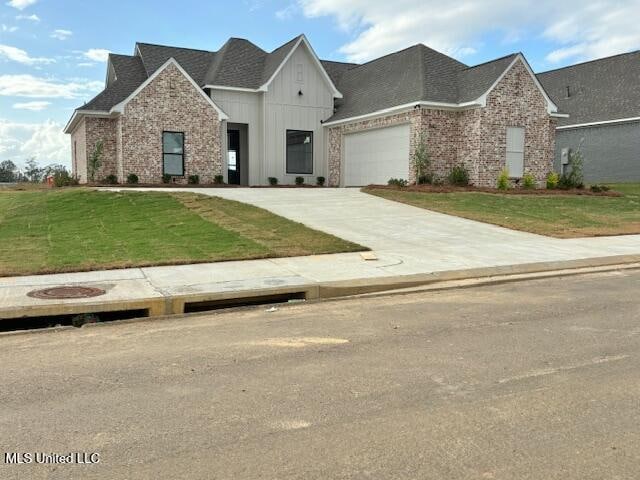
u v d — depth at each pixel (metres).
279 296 7.94
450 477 3.14
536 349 5.43
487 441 3.55
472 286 8.66
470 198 18.67
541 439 3.57
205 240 11.55
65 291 7.61
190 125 23.77
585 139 32.22
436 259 10.27
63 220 14.38
